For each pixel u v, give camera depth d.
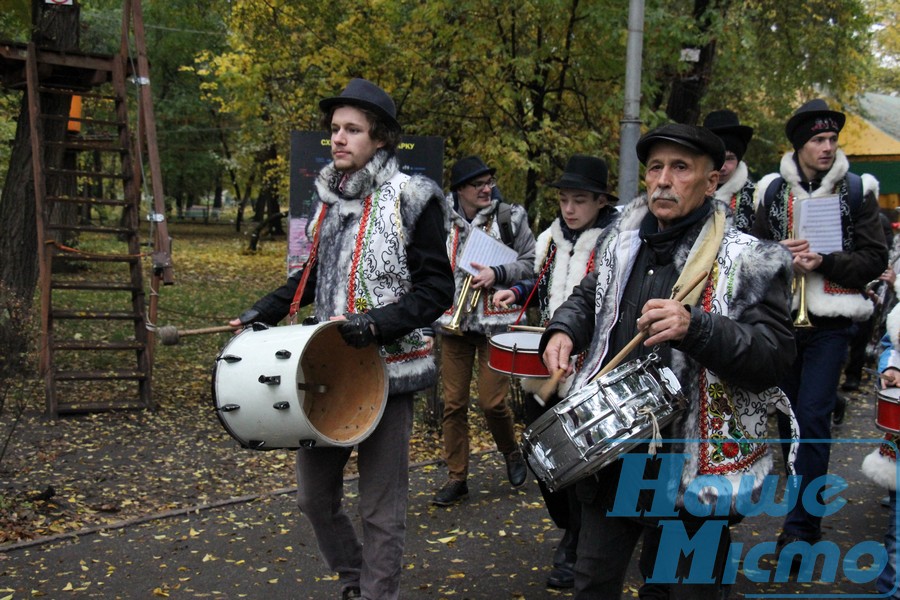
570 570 4.24
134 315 8.08
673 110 11.49
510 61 9.97
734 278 2.68
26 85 9.11
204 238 34.66
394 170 3.34
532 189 10.77
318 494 3.44
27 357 6.91
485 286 5.33
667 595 3.56
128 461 6.31
